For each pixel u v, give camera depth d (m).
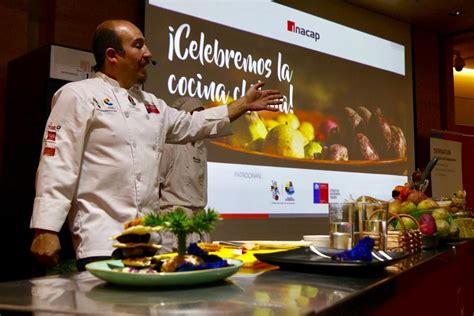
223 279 0.98
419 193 2.11
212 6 4.51
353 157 5.69
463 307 2.11
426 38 7.06
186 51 4.29
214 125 1.73
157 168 1.64
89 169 1.53
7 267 3.07
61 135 1.48
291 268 1.14
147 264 0.90
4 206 3.19
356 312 0.86
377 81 6.13
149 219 0.92
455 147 6.82
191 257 0.90
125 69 1.67
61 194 1.45
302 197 5.08
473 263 2.33
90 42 3.85
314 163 5.24
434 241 1.89
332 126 5.49
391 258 1.16
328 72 5.53
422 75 6.93
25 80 3.14
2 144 3.38
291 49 5.17
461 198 2.59
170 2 4.20
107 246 1.47
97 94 1.56
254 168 4.68
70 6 3.75
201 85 4.38
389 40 6.38
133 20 4.13
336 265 1.05
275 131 4.89
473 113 9.91
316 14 5.48
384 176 6.06
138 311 0.69
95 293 0.83
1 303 0.74
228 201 4.46
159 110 1.70
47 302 0.75
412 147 6.51
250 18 4.82
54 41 3.66
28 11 3.62
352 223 1.46
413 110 6.60
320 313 0.71
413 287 1.41
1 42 3.47
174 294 0.82
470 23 6.86
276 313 0.67
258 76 4.85
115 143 1.54
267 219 4.74
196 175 3.23
